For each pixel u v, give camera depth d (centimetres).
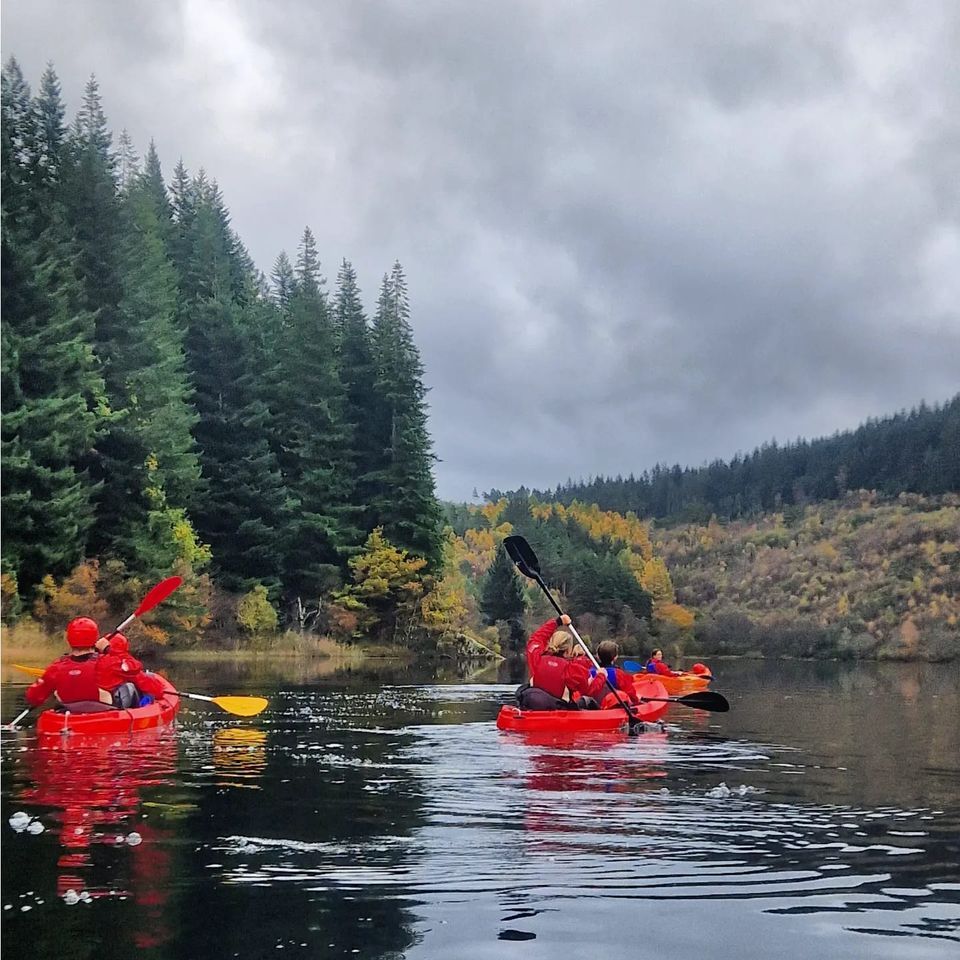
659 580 8288
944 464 10975
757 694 1959
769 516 11975
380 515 5491
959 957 370
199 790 684
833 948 376
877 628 7106
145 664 2931
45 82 4431
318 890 438
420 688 1909
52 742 938
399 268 5806
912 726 1205
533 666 1200
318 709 1384
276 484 4991
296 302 5634
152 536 3978
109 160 5034
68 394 3716
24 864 479
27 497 3366
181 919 397
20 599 3378
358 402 5950
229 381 5019
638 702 1258
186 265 5925
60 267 3931
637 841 535
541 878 461
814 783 740
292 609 5166
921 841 539
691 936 387
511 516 14362
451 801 650
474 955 366
